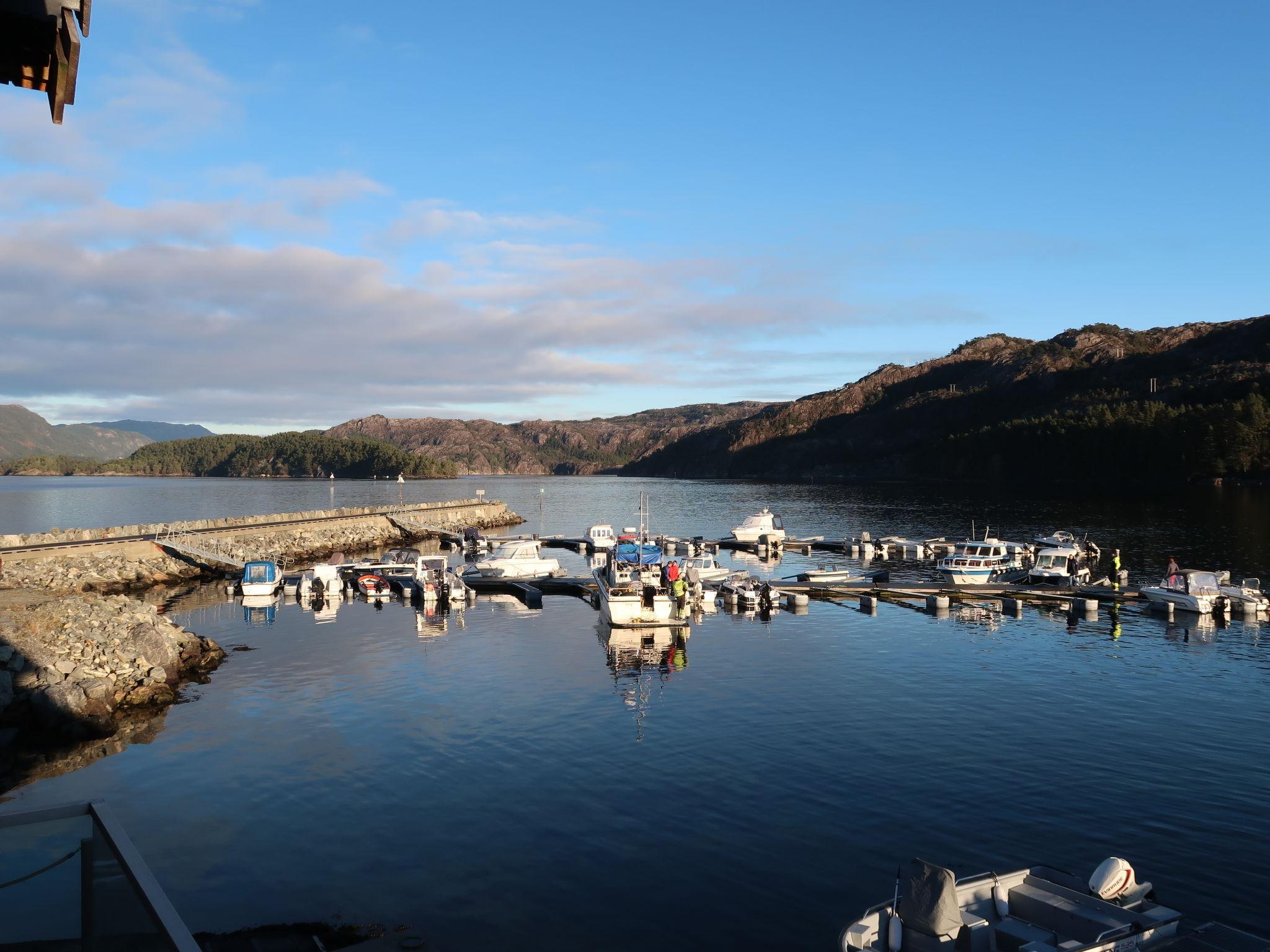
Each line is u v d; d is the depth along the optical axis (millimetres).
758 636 41312
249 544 77625
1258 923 15109
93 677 28750
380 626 44469
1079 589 53875
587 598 54844
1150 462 169375
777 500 165250
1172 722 26641
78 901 8867
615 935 15062
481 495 143500
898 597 53250
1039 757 23469
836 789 21328
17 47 6969
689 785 21703
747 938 14945
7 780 22266
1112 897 13688
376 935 15023
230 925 15320
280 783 22109
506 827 19422
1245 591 46656
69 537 70000
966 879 14195
